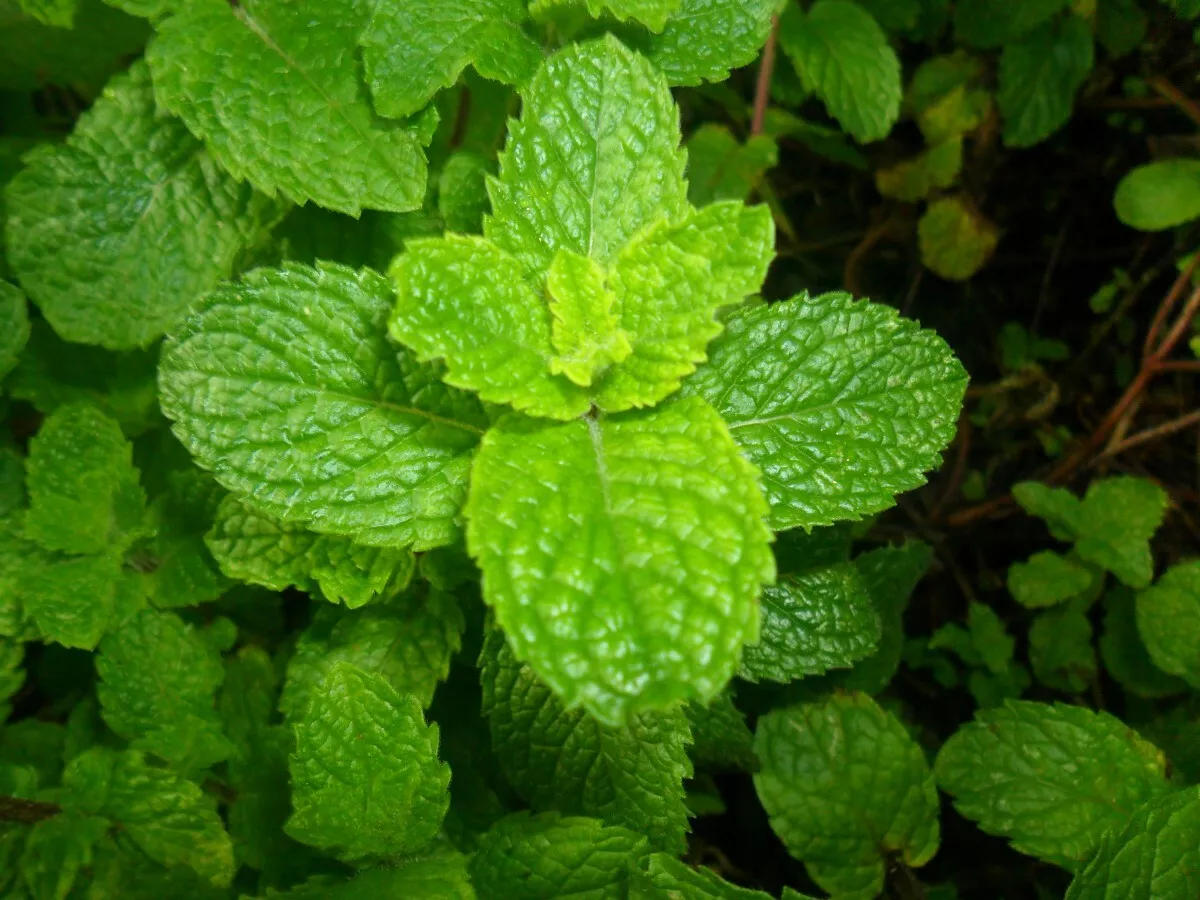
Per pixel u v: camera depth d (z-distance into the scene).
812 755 0.19
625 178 0.13
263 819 0.17
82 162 0.17
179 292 0.17
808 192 0.31
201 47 0.15
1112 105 0.29
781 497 0.13
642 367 0.12
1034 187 0.31
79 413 0.17
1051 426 0.29
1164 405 0.28
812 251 0.31
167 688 0.17
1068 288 0.30
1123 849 0.16
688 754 0.18
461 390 0.13
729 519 0.11
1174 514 0.27
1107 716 0.19
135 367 0.19
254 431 0.13
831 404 0.14
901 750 0.19
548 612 0.10
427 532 0.13
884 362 0.14
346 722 0.14
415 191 0.15
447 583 0.16
